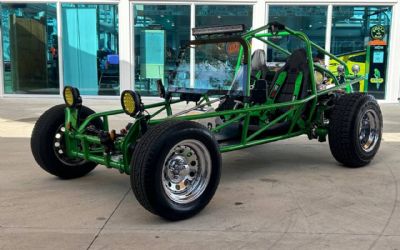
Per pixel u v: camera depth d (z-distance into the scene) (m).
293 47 10.47
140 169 3.56
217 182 4.01
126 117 9.02
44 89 12.02
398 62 11.22
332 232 3.57
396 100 11.38
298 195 4.46
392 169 5.40
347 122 5.21
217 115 4.39
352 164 5.40
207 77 4.97
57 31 11.70
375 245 3.34
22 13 11.71
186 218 3.83
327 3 11.15
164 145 3.60
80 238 3.47
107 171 5.34
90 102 11.32
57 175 4.93
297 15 11.27
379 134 5.61
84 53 11.81
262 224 3.74
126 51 11.50
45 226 3.70
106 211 4.04
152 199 3.60
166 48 11.55
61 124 4.84
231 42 4.77
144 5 11.40
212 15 11.40
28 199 4.34
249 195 4.46
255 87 4.57
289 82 5.63
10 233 3.55
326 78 6.04
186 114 4.61
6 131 7.68
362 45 11.32
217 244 3.37
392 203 4.22
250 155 6.15
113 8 11.48
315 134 5.75
